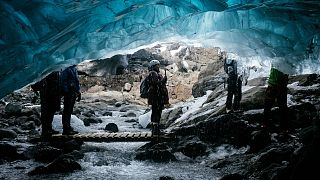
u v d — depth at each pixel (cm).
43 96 842
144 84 827
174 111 1130
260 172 567
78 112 1307
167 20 2041
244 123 769
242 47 1678
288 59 1549
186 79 1756
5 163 683
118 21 2030
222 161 671
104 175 604
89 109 1455
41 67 1658
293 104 857
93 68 1841
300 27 1764
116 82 1830
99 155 743
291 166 488
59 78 851
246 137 753
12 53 1683
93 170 640
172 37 1938
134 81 1820
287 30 1778
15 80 1605
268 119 744
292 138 721
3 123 1016
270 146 681
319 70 1482
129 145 866
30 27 1897
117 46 1916
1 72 1631
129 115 1372
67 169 622
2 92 1579
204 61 1833
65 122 871
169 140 816
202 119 917
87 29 1980
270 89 739
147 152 728
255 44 1711
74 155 721
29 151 738
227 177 550
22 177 584
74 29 1959
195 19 1973
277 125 782
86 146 817
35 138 836
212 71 1507
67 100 866
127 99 1714
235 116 800
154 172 631
